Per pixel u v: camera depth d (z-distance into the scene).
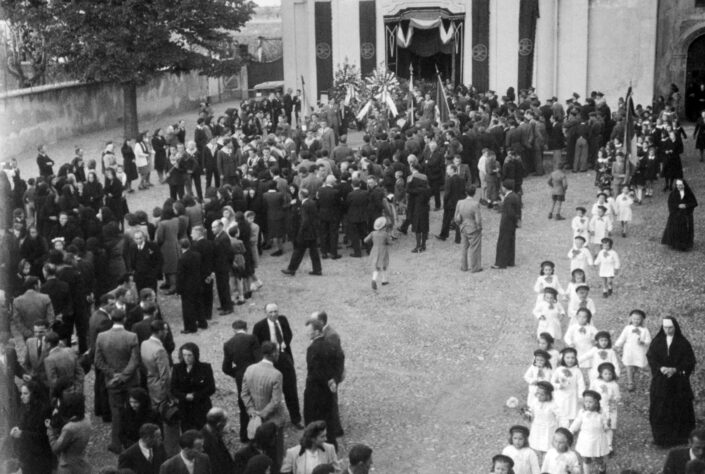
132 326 13.73
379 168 24.81
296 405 13.83
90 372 16.33
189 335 17.61
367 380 15.64
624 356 14.93
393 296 19.62
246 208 22.48
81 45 34.09
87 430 11.30
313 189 22.98
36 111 35.28
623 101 32.66
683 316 17.94
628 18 36.94
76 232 19.05
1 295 14.07
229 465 10.93
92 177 22.72
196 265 17.47
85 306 16.36
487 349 16.83
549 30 38.16
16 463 10.30
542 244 22.78
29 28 35.78
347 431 13.89
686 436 13.17
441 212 26.36
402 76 42.62
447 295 19.58
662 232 23.50
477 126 28.41
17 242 17.80
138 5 34.00
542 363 13.25
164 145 29.72
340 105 35.88
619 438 13.62
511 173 26.06
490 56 38.94
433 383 15.52
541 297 16.20
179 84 48.06
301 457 10.56
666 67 39.41
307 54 40.22
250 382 12.30
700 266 20.86
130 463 10.56
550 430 12.55
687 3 38.72
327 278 20.97
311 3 39.66
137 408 11.89
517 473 11.04
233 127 33.38
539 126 29.77
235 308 19.09
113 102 41.44
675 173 27.25
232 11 36.22
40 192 20.92
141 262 17.84
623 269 20.83
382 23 39.44
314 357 13.14
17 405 12.23
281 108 38.66
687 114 39.75
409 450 13.30
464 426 13.99
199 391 12.40
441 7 39.19
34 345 13.20
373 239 19.86
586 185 28.59
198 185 26.36
